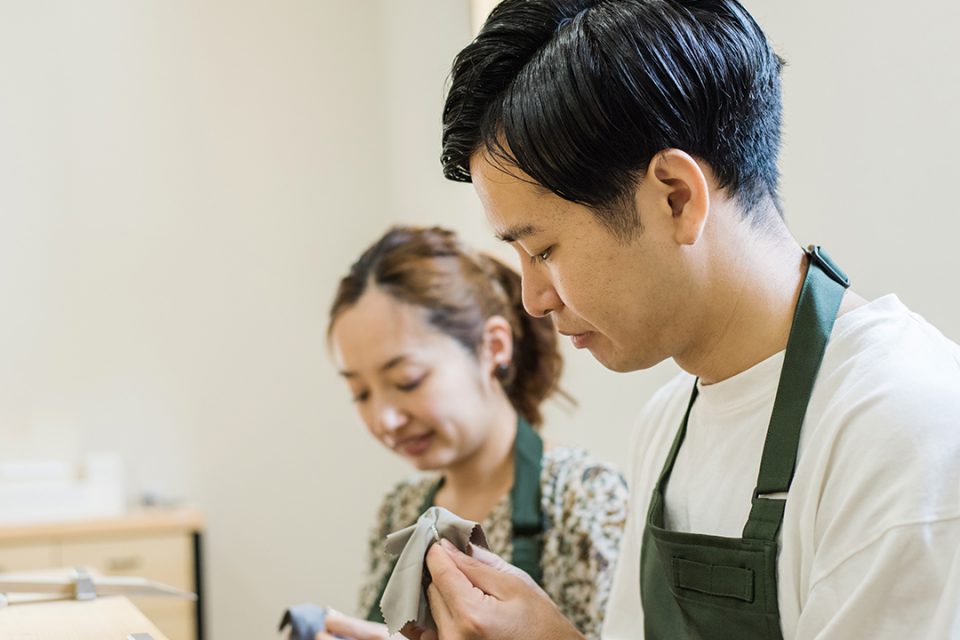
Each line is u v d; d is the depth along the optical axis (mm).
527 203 866
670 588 984
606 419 2320
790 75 1634
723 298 910
